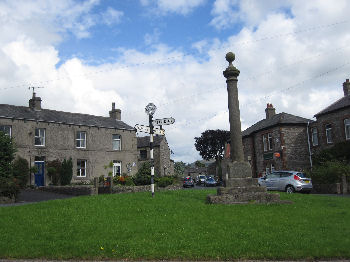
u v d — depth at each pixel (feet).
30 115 102.47
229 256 21.61
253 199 40.40
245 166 43.55
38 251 23.25
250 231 26.96
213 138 213.05
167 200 41.93
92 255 22.33
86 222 30.63
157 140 164.96
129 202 40.37
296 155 115.75
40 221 31.42
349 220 30.94
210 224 29.30
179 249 22.89
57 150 105.40
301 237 25.17
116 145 123.75
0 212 36.14
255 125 144.25
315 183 86.94
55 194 78.84
